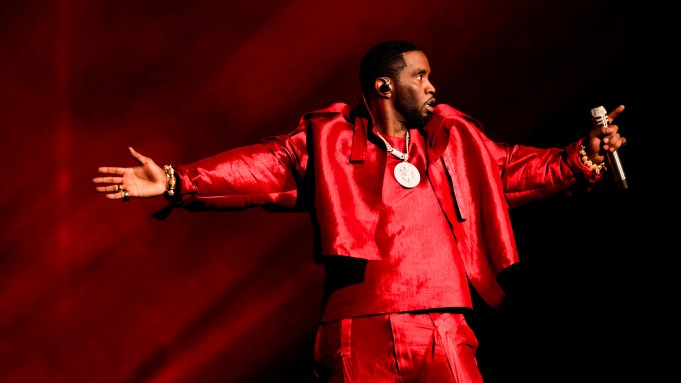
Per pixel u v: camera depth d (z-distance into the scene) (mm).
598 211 7680
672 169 7527
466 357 4180
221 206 4281
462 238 4379
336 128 4438
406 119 4555
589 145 4648
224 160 4277
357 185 4281
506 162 4754
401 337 4062
